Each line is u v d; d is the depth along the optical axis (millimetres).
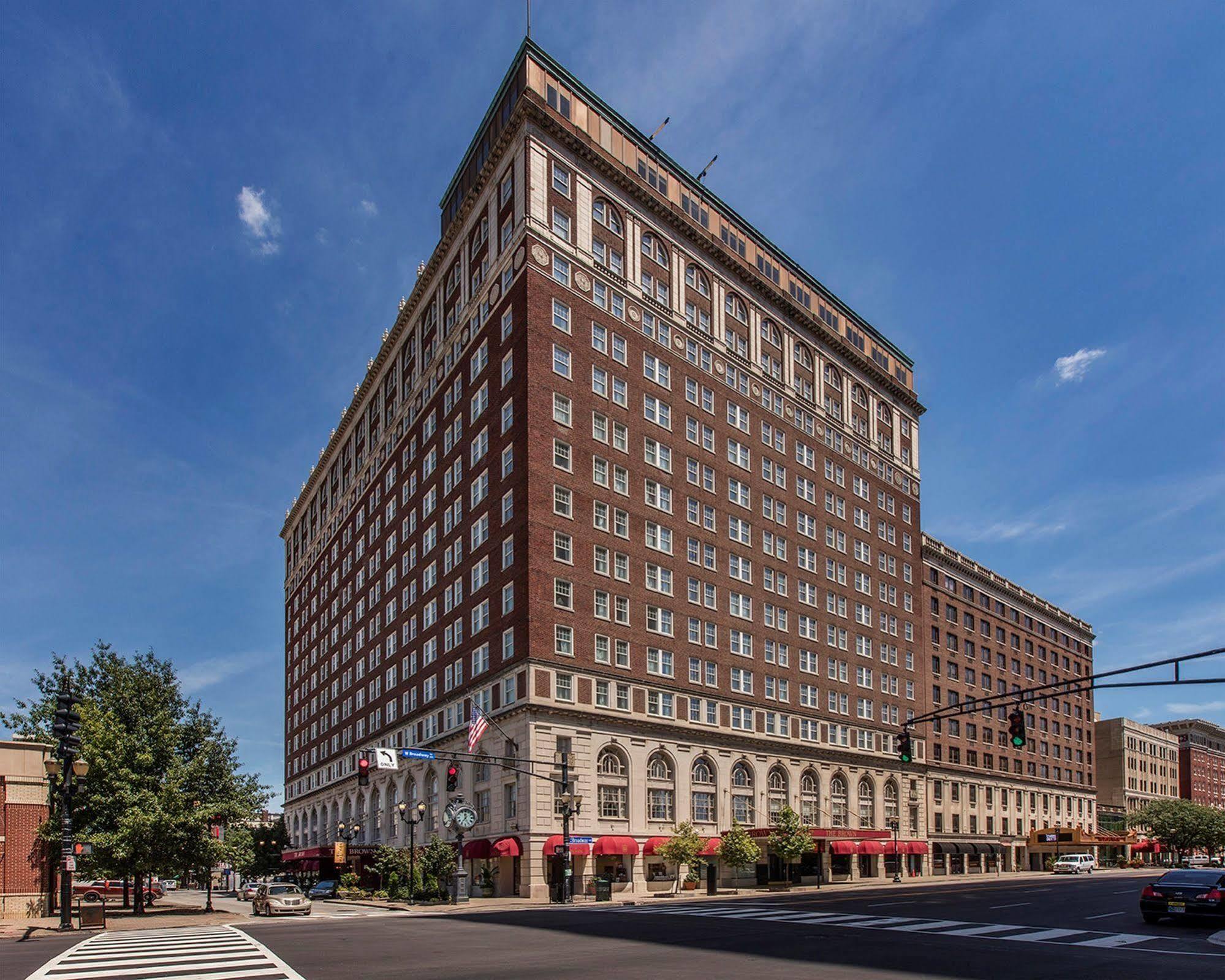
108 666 48812
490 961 20625
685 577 67562
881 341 97875
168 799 43406
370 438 99062
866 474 91125
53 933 31328
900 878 78438
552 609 57906
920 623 94312
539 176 63781
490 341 66688
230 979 17891
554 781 51656
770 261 84000
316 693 117875
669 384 70000
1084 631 130125
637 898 53531
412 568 80688
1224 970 18969
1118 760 144125
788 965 19578
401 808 55781
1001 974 18312
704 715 66375
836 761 77938
